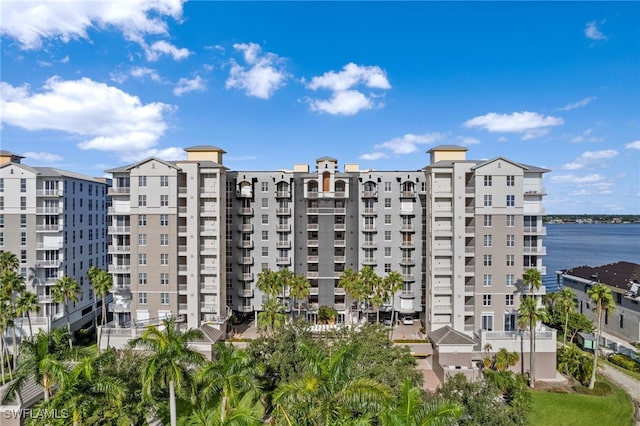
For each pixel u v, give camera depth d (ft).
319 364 84.07
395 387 98.02
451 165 194.39
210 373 93.30
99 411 91.71
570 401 144.77
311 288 225.76
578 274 271.28
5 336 189.37
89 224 244.42
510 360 162.09
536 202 191.01
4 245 207.92
